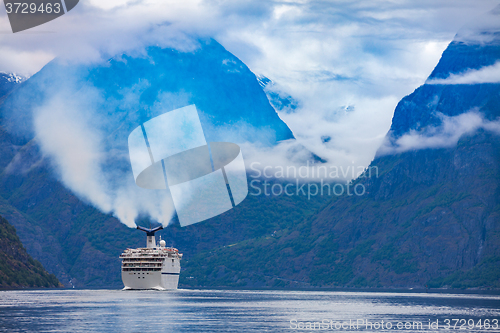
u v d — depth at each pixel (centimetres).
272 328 18862
